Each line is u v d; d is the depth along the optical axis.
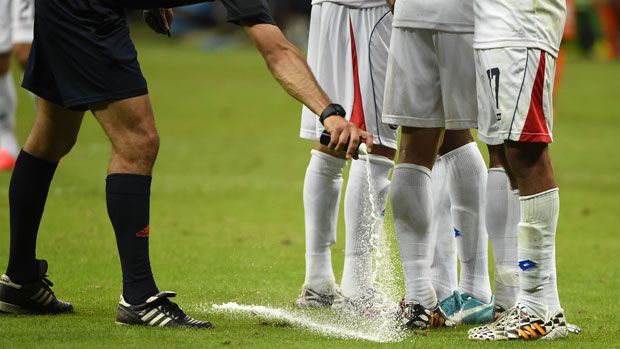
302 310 19.00
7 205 30.81
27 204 17.20
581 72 99.81
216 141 51.16
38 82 16.88
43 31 16.36
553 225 16.05
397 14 16.89
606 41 121.94
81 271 21.94
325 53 19.77
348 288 18.86
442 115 17.08
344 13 19.48
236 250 25.28
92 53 16.06
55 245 24.84
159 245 25.66
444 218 18.47
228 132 55.00
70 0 16.11
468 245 18.20
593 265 24.73
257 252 25.11
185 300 19.38
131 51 16.30
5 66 36.84
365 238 19.05
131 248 16.27
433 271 18.27
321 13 19.78
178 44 138.25
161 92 74.62
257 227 29.08
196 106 66.75
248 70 96.25
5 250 24.02
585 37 121.69
